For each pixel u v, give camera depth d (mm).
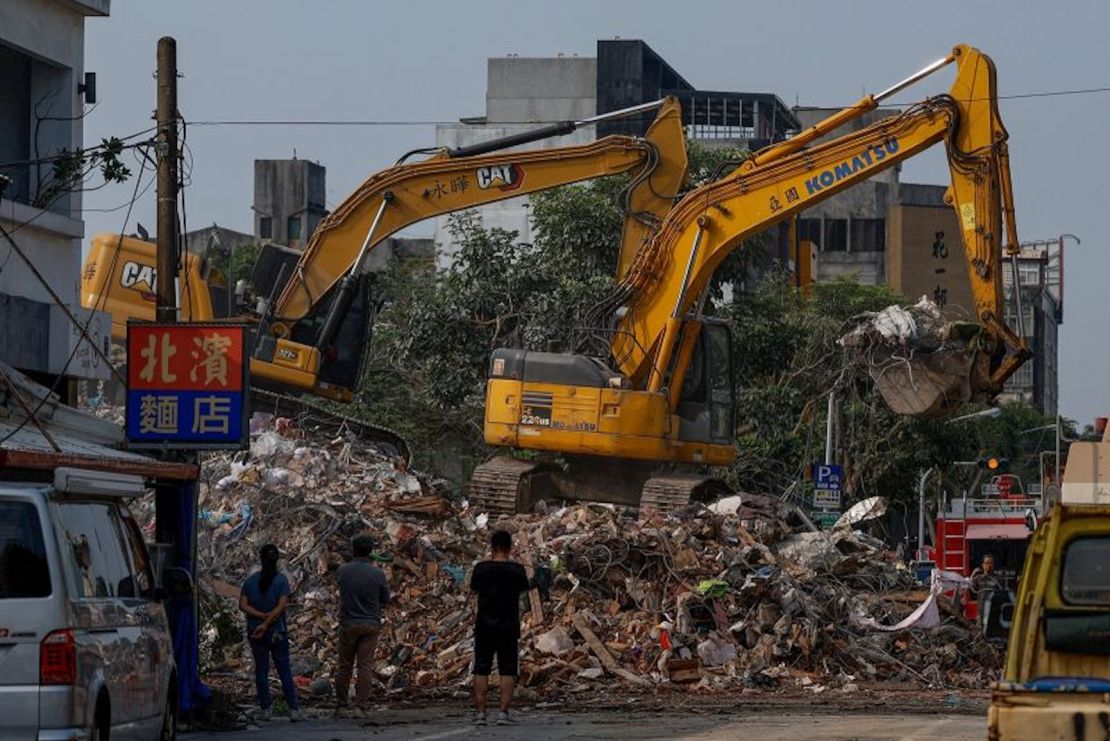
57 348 36062
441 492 53438
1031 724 15398
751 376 84000
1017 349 47906
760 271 116312
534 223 80000
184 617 27969
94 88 38219
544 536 44812
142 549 22188
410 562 42781
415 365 82250
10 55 36781
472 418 83812
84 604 18016
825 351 81562
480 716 28141
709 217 50562
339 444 54281
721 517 46250
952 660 42750
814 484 68250
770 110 155250
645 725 28109
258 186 148000
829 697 37125
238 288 54625
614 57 145875
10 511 17531
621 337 51375
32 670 17047
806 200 50031
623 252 54094
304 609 40625
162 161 30953
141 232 61094
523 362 51031
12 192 36688
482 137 144500
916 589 47219
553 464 52219
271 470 48562
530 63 146750
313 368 53250
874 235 168875
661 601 41469
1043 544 17219
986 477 116250
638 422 49906
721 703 34781
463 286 76688
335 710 31422
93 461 22984
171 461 29359
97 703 18047
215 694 28000
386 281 96312
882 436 88875
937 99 48719
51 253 36406
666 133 54094
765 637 40688
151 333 28781
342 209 54344
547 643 39250
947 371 48781
